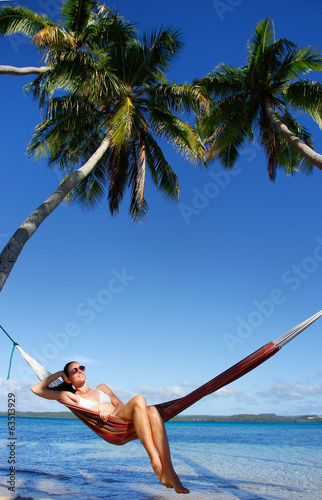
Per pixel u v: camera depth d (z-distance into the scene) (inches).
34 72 343.0
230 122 502.3
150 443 141.7
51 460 462.3
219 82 491.8
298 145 385.4
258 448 645.9
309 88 461.4
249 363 172.1
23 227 267.6
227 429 1392.7
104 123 442.3
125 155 456.8
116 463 443.5
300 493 299.3
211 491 300.0
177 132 436.5
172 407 165.5
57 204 300.8
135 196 481.4
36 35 320.8
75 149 470.3
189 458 503.2
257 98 501.0
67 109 402.9
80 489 300.7
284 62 479.8
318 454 558.9
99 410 172.6
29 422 1566.2
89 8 404.8
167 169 483.8
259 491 304.0
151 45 454.6
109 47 418.3
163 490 300.5
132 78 451.8
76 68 341.7
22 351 207.6
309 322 181.5
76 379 180.1
